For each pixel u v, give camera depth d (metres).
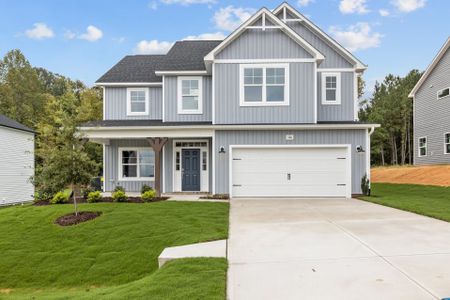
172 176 16.08
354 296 4.21
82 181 10.31
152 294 4.46
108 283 6.64
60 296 5.52
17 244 8.50
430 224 8.12
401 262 5.37
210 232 7.83
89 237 8.58
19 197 22.08
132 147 16.84
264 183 14.13
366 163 14.02
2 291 6.77
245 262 5.62
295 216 9.51
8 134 21.14
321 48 16.25
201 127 14.05
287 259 5.70
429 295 4.16
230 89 14.61
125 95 17.34
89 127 13.94
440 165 23.67
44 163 10.55
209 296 4.30
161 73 16.08
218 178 14.16
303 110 14.47
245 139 14.18
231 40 14.65
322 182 14.09
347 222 8.51
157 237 8.03
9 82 42.62
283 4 16.58
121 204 11.61
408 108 42.88
